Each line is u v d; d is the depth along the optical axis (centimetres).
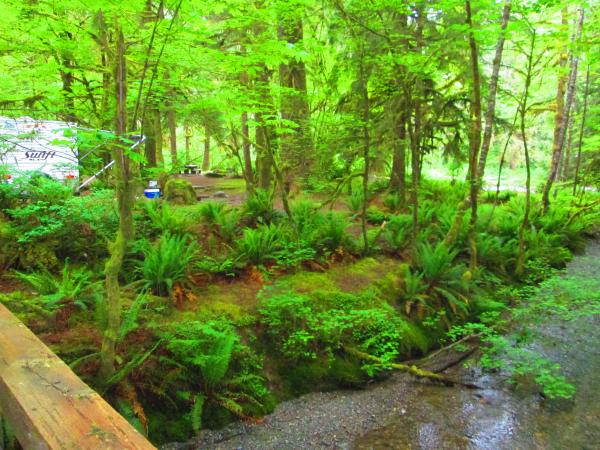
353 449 411
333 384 521
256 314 555
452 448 415
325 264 768
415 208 771
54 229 559
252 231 732
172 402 409
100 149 548
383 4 640
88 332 427
